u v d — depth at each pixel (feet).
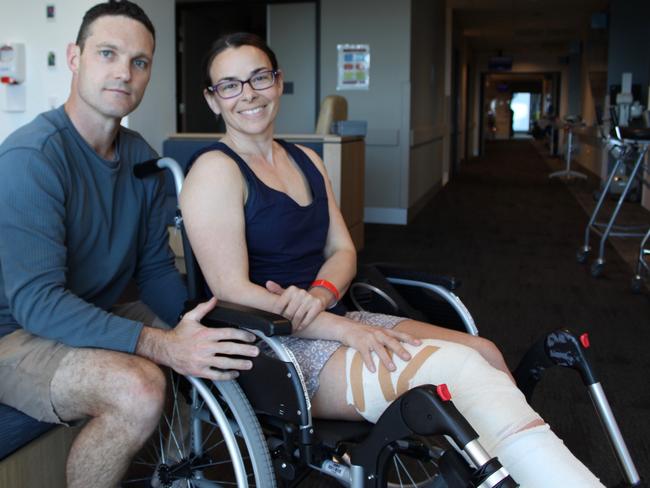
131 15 5.65
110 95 5.59
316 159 6.37
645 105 31.78
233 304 5.12
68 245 5.63
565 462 4.31
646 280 15.62
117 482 5.26
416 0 25.22
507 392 4.62
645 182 16.67
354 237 18.60
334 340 5.28
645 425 8.33
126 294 8.93
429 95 30.30
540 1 37.22
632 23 32.83
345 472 4.74
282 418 4.84
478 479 4.06
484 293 14.74
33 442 5.59
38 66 14.56
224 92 5.58
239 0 25.99
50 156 5.34
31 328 5.23
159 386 5.10
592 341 11.57
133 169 6.20
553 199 30.94
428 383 4.82
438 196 32.48
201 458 5.97
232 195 5.34
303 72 25.53
